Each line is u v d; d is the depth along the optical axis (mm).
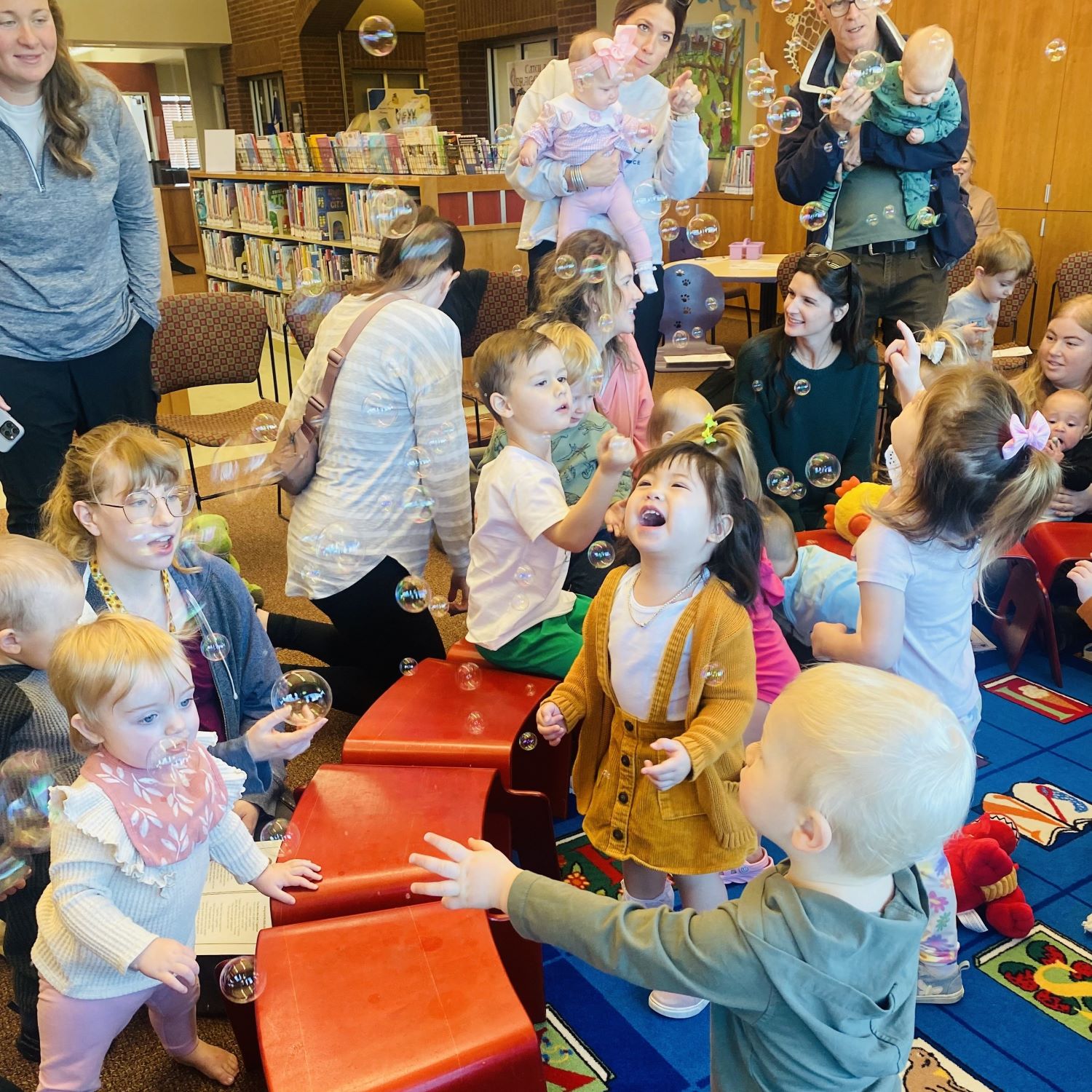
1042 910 1823
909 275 3176
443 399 2180
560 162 2932
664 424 2264
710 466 1421
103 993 1275
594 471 2428
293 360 7227
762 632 1834
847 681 976
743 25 7262
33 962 1307
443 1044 1103
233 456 4410
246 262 7812
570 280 2488
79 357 2707
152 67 15625
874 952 951
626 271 2535
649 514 1411
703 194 7910
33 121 2477
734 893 1887
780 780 970
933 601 1622
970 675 1708
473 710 1819
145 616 1690
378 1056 1089
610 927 1019
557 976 1713
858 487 2553
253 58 12453
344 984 1188
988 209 5008
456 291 4008
